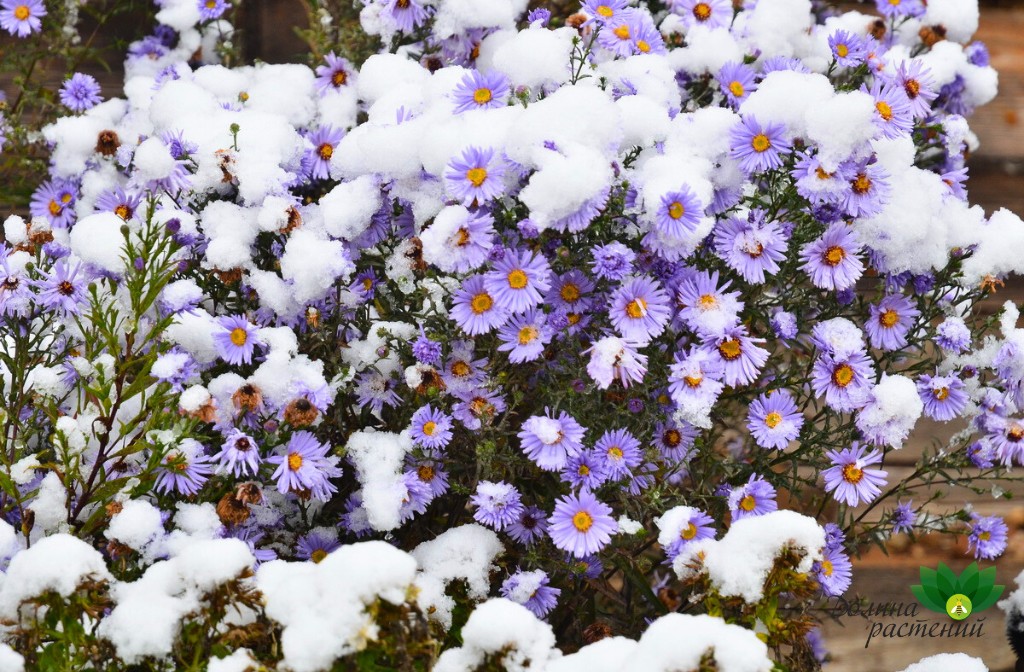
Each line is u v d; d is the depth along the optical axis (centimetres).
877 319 141
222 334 134
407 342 138
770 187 137
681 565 129
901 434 137
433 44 150
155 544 129
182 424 131
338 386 136
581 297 135
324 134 146
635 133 136
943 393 140
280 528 139
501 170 132
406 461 137
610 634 138
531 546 139
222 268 136
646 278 134
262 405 134
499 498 133
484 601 134
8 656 120
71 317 138
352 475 140
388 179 137
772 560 124
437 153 135
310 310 135
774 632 126
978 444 144
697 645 116
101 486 130
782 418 138
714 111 138
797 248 138
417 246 136
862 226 138
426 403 138
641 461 136
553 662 119
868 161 136
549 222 132
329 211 137
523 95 137
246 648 123
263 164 139
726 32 148
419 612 119
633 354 132
